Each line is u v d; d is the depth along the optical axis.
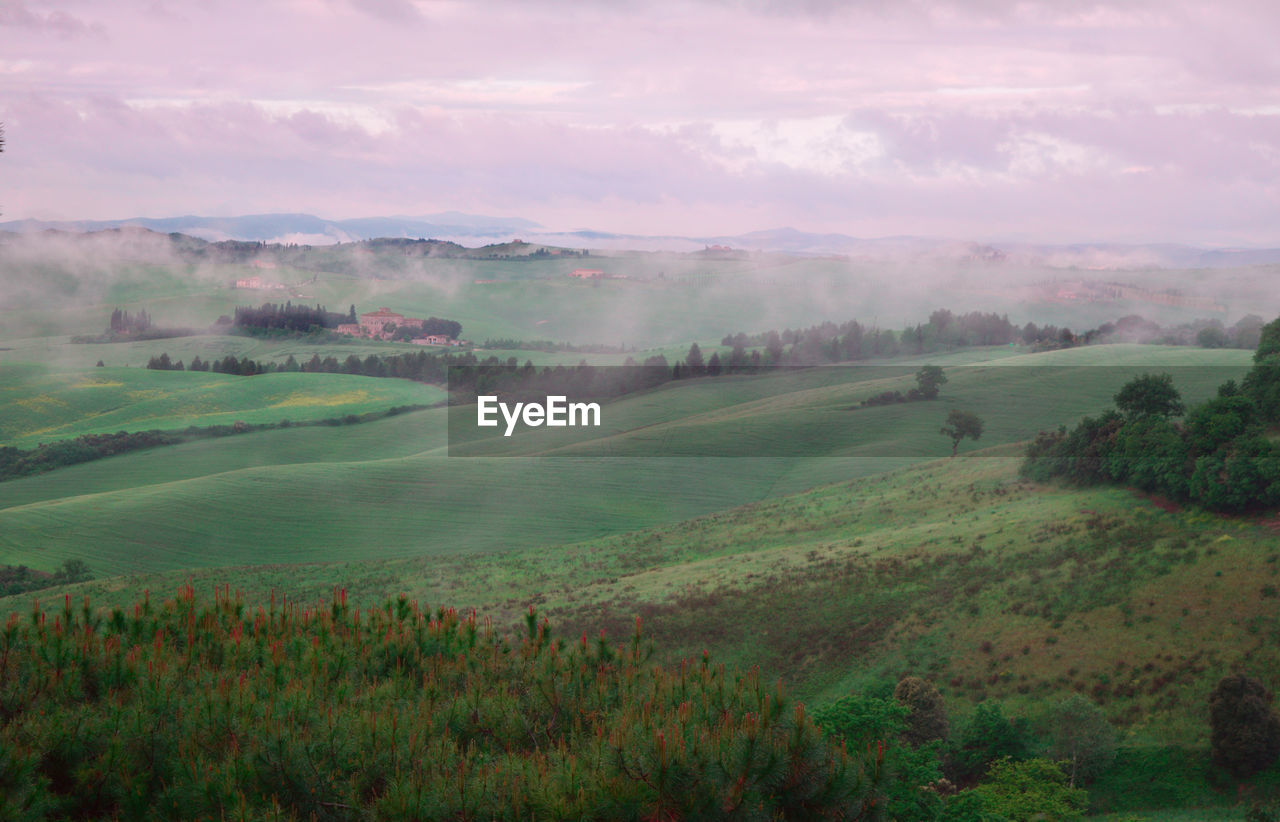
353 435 170.50
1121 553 60.41
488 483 126.56
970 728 46.25
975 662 53.25
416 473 131.12
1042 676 50.72
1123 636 52.41
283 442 165.12
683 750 9.38
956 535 71.44
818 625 59.75
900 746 32.62
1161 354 172.25
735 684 11.24
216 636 12.31
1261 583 53.41
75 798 8.99
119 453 158.50
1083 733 43.12
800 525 89.19
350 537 106.06
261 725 9.64
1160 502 66.94
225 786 8.91
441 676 11.69
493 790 9.09
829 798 9.64
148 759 9.33
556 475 129.62
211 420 183.50
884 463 126.56
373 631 12.70
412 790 8.98
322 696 10.92
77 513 111.00
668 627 61.28
